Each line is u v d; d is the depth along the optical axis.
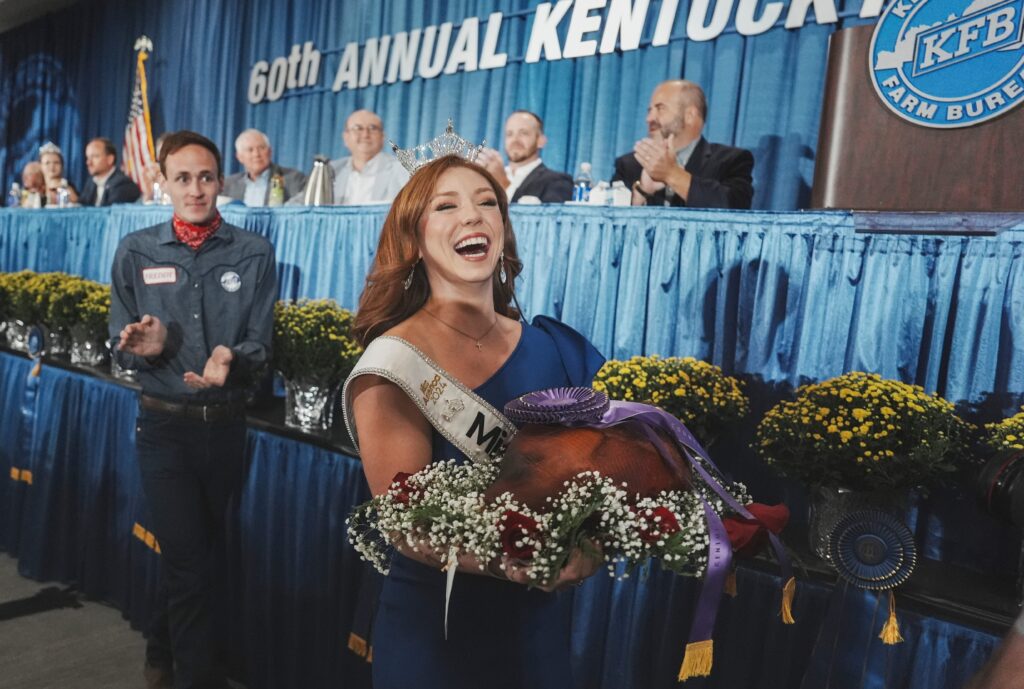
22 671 2.48
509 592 1.21
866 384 1.56
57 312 3.14
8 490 3.38
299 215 2.87
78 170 5.28
